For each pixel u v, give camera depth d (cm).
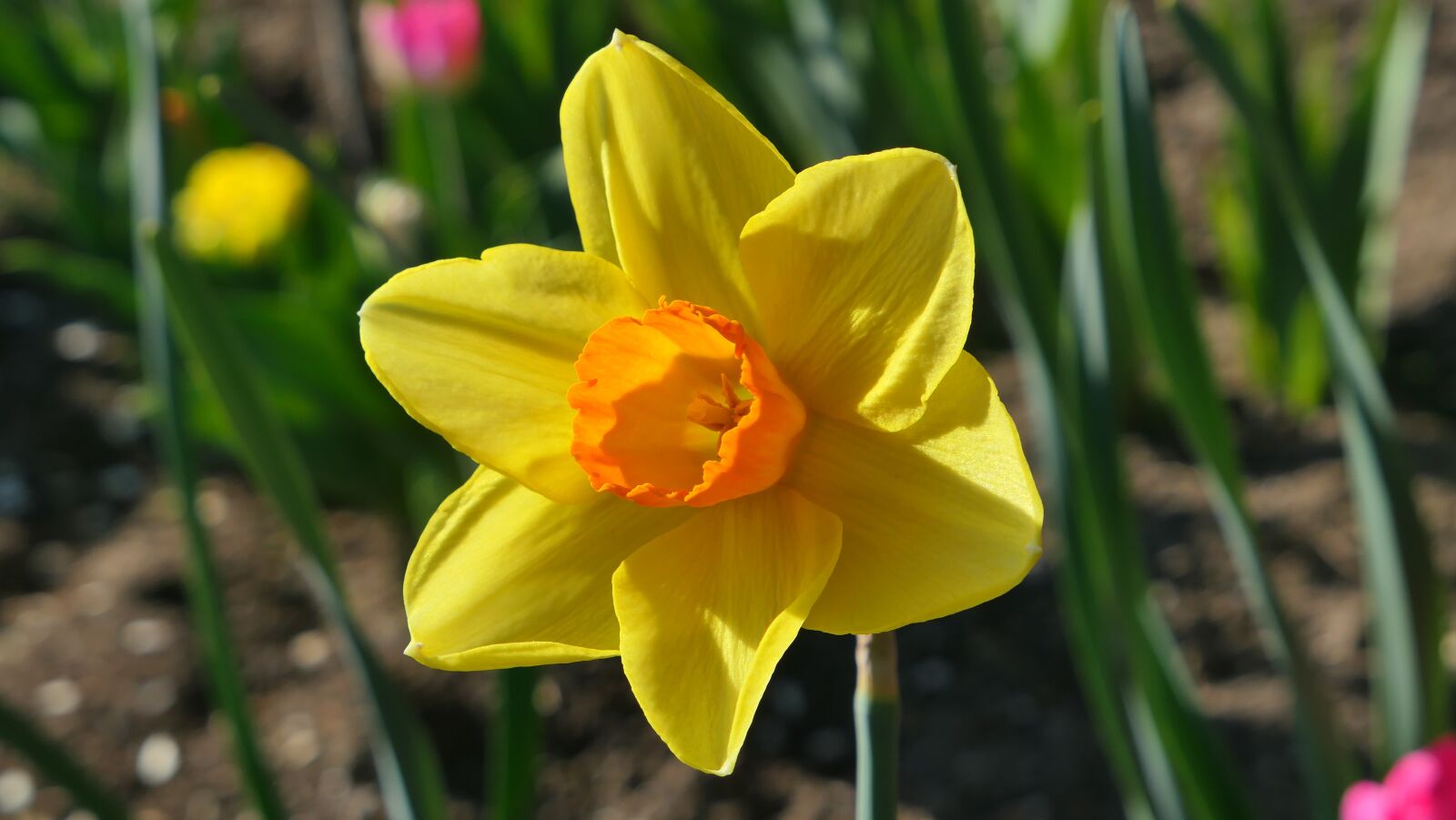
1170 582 68
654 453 33
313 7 128
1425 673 44
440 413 32
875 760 33
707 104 32
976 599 30
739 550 32
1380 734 47
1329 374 75
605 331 32
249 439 41
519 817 46
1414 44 66
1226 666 64
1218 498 45
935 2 44
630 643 32
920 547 31
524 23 87
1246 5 69
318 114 118
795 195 31
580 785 64
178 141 75
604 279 33
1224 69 41
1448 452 71
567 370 33
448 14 70
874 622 31
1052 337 45
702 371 34
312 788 65
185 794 66
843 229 31
